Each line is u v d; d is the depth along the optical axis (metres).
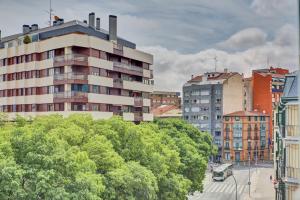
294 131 21.31
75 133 23.25
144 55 57.56
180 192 29.34
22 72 50.97
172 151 30.39
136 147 27.22
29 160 18.03
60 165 18.70
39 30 54.38
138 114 55.34
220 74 90.88
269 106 69.88
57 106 47.41
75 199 18.19
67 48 46.69
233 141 82.31
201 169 37.56
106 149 23.19
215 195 53.72
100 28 56.41
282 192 24.55
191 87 92.94
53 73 48.09
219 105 87.50
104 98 49.19
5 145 17.92
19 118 27.41
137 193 23.38
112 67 50.91
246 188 58.66
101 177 20.94
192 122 92.00
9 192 16.69
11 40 54.19
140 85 56.47
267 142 74.25
